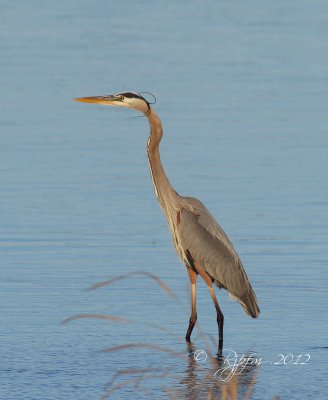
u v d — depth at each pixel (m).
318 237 16.23
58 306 12.70
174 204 11.80
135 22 44.88
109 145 23.47
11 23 43.78
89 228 16.80
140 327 11.98
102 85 30.11
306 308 12.68
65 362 10.63
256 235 16.41
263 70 33.28
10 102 28.09
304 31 41.62
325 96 29.03
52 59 35.09
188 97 28.78
